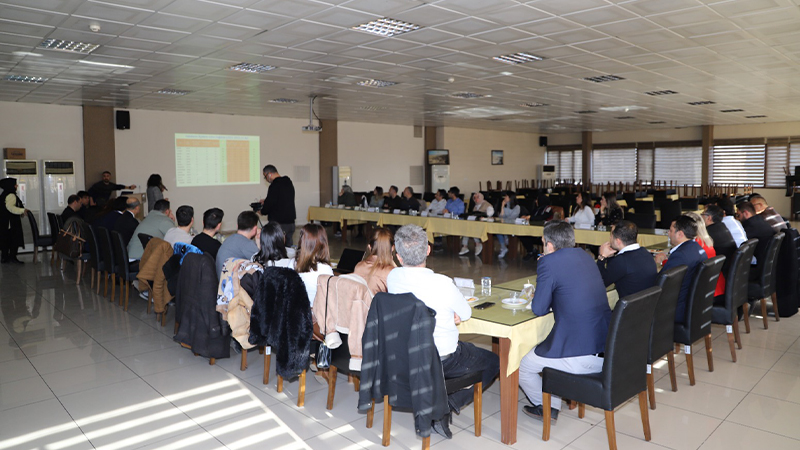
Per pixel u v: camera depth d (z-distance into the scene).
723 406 3.25
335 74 7.88
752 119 15.04
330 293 3.03
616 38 5.82
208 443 2.87
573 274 2.76
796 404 3.27
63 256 7.62
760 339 4.52
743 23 5.23
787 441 2.82
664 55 6.66
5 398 3.46
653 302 2.66
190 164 12.22
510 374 2.76
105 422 3.12
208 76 7.87
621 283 3.27
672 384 3.48
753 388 3.52
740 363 3.97
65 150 10.59
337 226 11.76
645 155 18.84
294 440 2.90
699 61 7.02
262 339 3.30
